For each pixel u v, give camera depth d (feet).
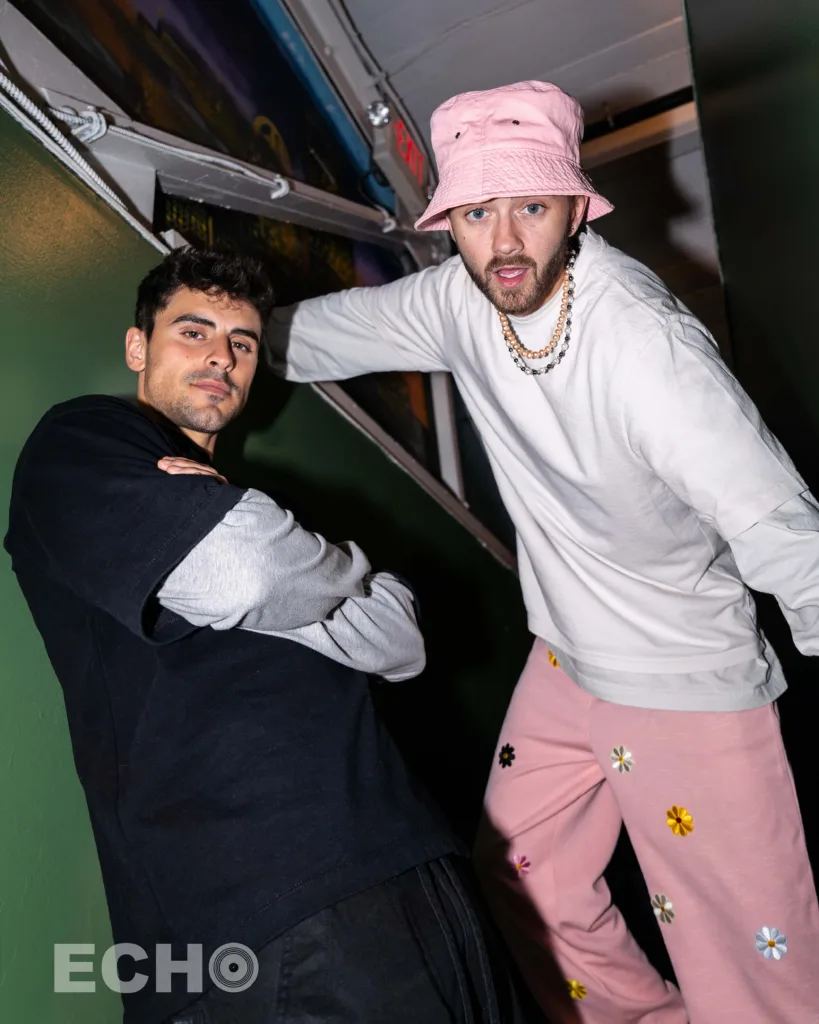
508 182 3.65
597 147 10.27
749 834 4.33
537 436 4.33
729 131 6.86
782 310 5.96
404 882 3.29
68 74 4.54
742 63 6.00
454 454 9.62
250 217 6.70
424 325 4.97
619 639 4.49
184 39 6.17
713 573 4.49
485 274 3.91
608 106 10.11
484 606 9.03
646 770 4.54
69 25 4.93
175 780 3.24
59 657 3.55
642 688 4.45
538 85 3.84
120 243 4.66
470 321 4.57
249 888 3.10
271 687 3.42
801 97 4.56
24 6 4.58
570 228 3.97
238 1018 3.01
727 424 3.74
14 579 3.71
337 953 3.04
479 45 9.16
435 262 10.16
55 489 3.39
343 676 3.67
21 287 3.94
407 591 4.27
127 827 3.26
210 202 6.05
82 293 4.31
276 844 3.16
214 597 3.25
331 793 3.28
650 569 4.40
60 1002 3.63
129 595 3.16
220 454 5.44
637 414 3.86
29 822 3.63
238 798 3.22
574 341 4.05
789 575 3.65
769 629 8.04
